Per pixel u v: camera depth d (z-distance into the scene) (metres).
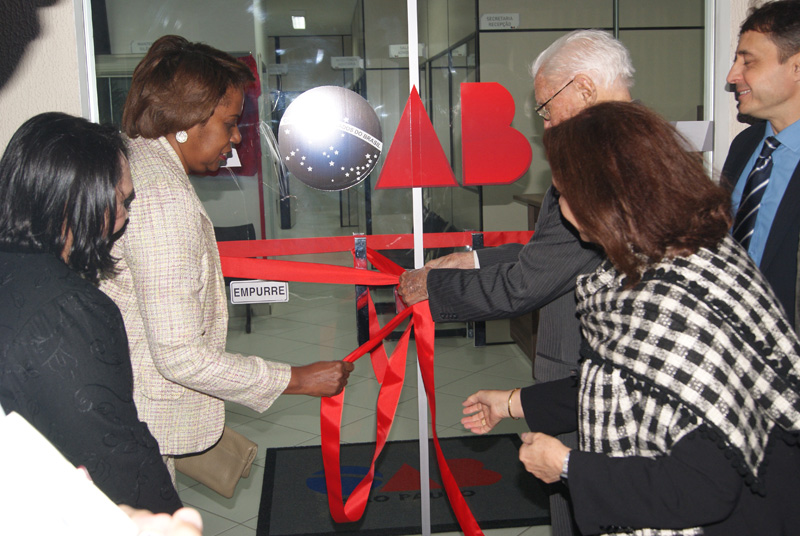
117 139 1.06
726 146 2.03
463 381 2.33
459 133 1.98
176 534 0.62
